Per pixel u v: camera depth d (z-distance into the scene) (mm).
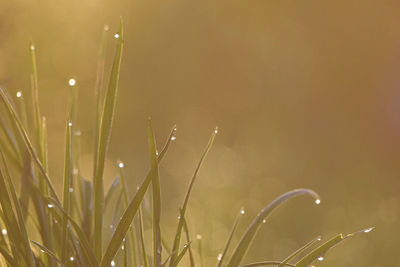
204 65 11938
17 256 1535
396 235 6793
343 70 12141
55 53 7051
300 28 12148
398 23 11992
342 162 10508
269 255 6371
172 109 11812
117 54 1583
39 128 1726
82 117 8531
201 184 9180
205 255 6012
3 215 1558
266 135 11844
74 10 6949
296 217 7508
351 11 12094
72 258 1556
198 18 11531
